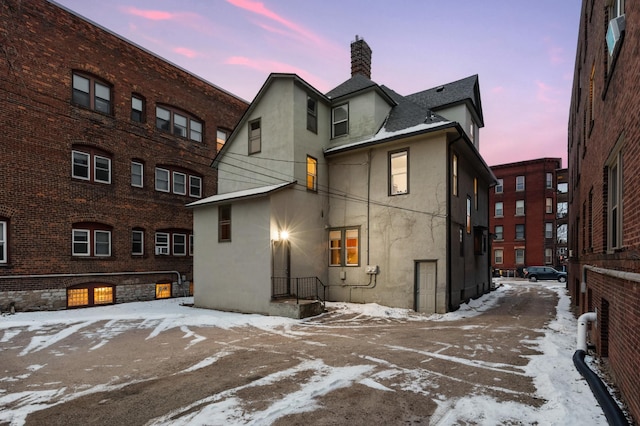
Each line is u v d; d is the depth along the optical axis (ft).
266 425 14.21
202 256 51.19
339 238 52.95
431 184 45.60
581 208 36.60
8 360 24.06
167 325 36.76
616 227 19.48
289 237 46.70
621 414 13.56
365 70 66.80
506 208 138.00
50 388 18.66
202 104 70.44
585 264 31.09
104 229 54.60
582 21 36.06
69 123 50.70
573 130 52.06
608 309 21.56
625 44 16.14
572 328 33.53
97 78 54.75
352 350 26.03
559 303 53.62
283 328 35.27
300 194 49.24
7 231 44.62
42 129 47.85
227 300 47.62
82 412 15.66
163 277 61.98
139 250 59.31
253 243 45.42
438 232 44.57
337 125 56.29
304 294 48.65
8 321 38.01
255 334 32.45
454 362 22.71
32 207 46.52
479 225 63.93
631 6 14.93
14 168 45.06
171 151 64.28
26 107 46.39
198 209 52.24
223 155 57.77
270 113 51.85
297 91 50.57
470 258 56.95
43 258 47.29
